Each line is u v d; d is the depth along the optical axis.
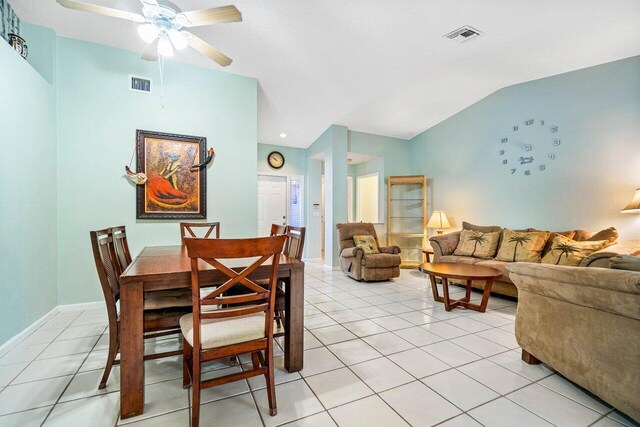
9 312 2.09
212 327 1.45
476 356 2.06
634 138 3.08
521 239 3.67
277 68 3.52
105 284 1.58
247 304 2.05
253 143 3.71
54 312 2.75
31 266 2.38
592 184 3.39
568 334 1.66
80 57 2.91
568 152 3.61
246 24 2.76
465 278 2.87
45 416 1.40
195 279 1.29
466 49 3.21
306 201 6.53
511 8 2.57
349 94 4.23
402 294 3.73
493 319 2.81
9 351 2.05
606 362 1.44
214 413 1.44
